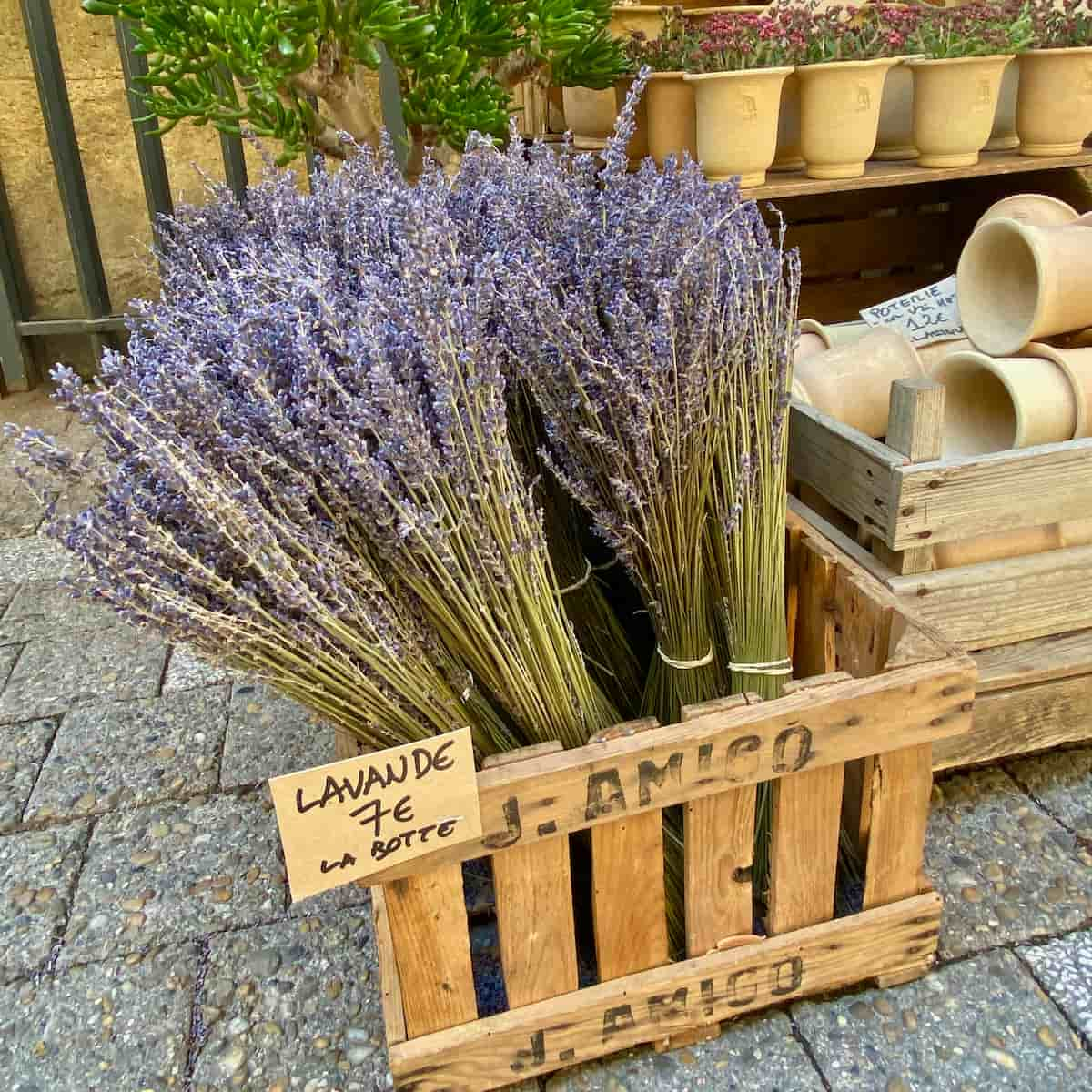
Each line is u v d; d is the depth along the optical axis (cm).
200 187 363
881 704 108
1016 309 160
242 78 176
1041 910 138
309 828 94
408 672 99
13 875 155
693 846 111
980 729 151
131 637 221
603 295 109
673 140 203
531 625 105
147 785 175
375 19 158
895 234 249
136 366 102
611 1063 120
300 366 90
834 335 183
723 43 191
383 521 90
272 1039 127
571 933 111
